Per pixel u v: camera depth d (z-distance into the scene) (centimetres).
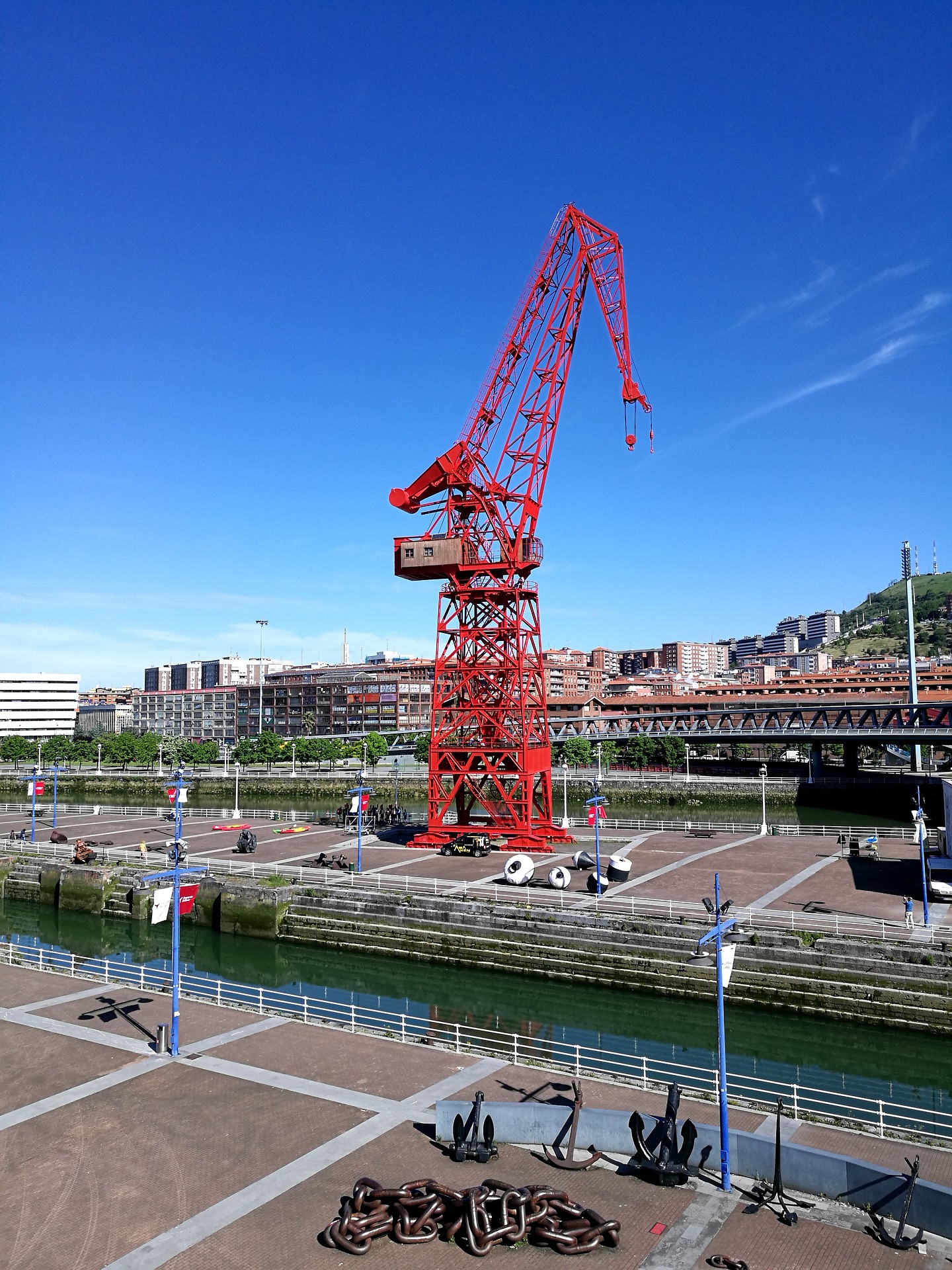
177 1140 2400
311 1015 3691
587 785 14200
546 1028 4341
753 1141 2162
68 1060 3006
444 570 7756
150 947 5984
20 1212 2047
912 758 14550
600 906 5250
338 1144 2366
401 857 7169
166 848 7838
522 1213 1927
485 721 7756
